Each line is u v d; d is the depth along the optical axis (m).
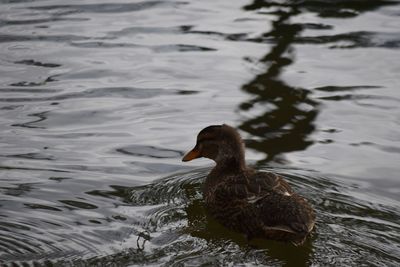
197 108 15.12
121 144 13.73
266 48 17.86
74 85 16.00
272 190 10.95
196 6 20.48
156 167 13.02
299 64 17.08
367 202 11.70
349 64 17.12
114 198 11.92
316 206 11.47
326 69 16.86
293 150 13.61
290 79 16.33
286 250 10.51
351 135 14.20
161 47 17.91
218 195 11.48
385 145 13.87
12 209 11.48
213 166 13.16
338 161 13.23
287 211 10.48
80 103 15.25
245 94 15.68
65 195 11.98
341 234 10.65
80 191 12.10
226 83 16.16
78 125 14.40
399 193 12.14
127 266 10.02
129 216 11.39
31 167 12.81
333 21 19.45
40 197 11.88
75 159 13.15
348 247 10.34
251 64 17.02
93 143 13.74
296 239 10.43
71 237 10.75
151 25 19.14
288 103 15.31
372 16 19.83
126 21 19.39
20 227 10.98
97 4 20.52
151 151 13.55
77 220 11.22
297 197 10.88
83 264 10.06
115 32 18.70
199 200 12.00
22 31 18.59
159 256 10.29
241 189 11.21
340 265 9.97
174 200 11.95
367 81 16.34
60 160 13.09
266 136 14.09
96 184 12.34
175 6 20.48
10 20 19.23
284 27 19.06
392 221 11.08
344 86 16.09
